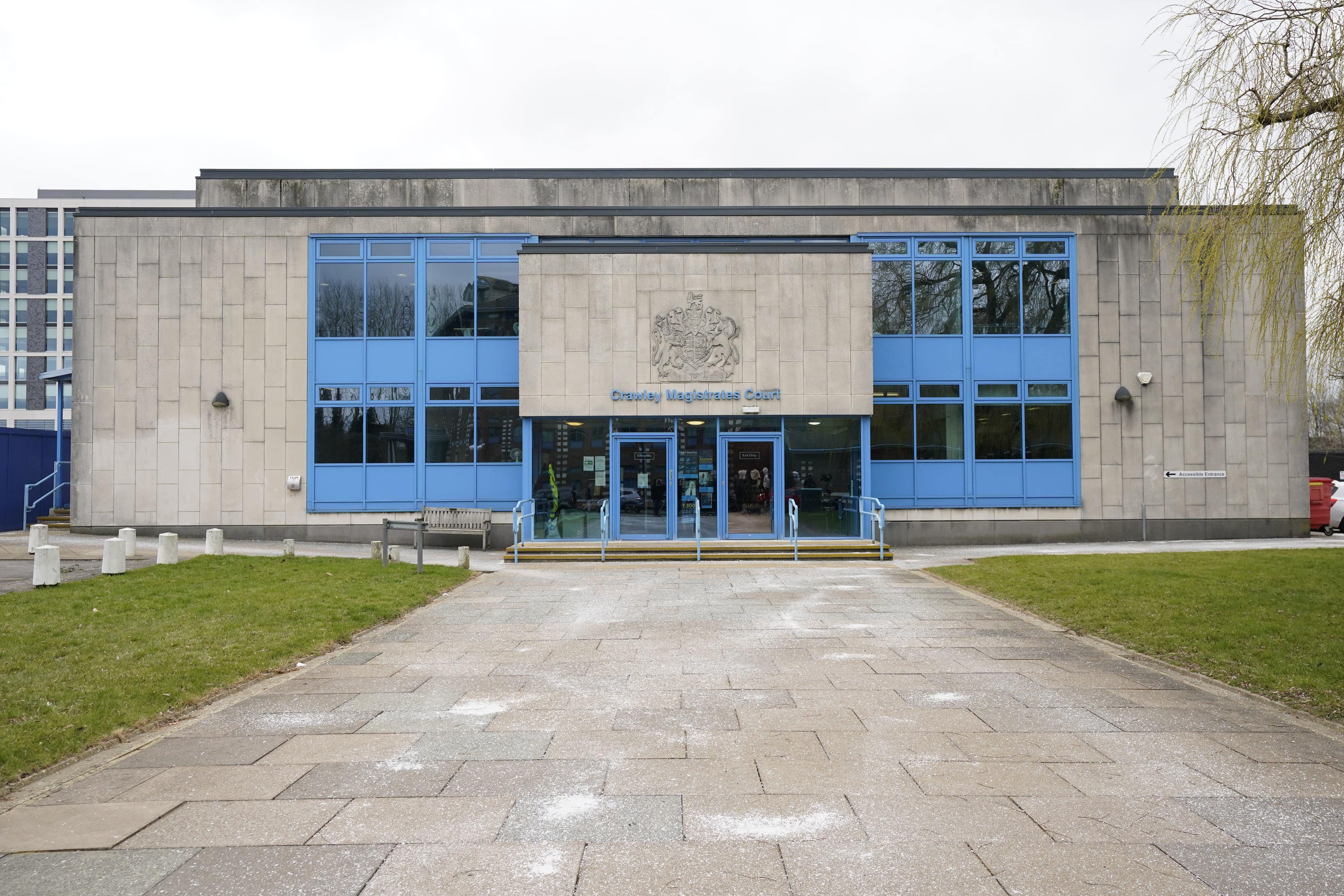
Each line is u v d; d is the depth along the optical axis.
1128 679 8.16
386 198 24.66
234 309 22.28
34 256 72.06
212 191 24.69
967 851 4.48
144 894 4.05
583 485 20.17
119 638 9.61
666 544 19.44
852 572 16.91
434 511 21.92
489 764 5.88
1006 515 22.53
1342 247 9.06
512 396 22.39
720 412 20.09
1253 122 9.65
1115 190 24.83
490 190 24.64
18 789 5.45
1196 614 10.70
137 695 7.37
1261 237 10.03
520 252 20.19
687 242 22.72
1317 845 4.53
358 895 4.05
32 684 7.59
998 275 22.88
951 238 22.91
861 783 5.47
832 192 24.73
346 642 10.18
